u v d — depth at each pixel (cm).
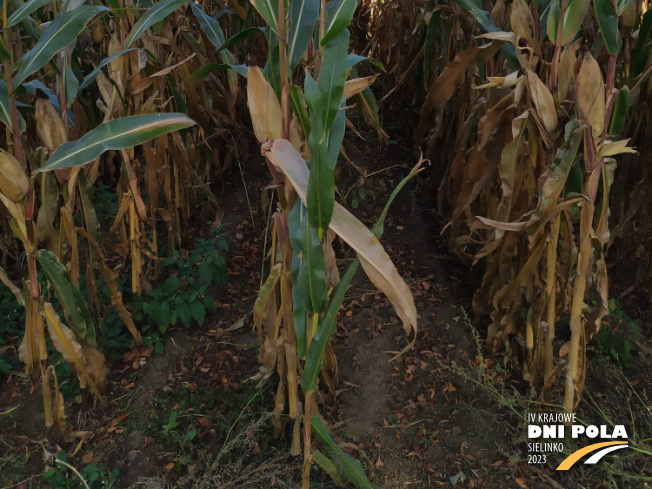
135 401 256
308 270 162
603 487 221
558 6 194
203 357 279
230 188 404
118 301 261
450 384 264
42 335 222
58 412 231
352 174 414
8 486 221
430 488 223
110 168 380
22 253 318
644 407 251
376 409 254
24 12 190
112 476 222
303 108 162
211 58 332
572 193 198
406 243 363
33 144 292
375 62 201
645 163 283
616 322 294
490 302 275
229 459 226
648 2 310
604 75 293
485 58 234
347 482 220
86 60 325
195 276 323
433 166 390
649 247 298
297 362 213
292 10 172
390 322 299
